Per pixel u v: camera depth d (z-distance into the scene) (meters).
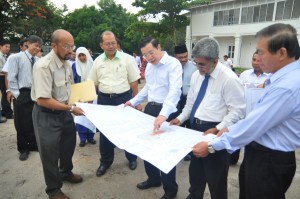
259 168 1.46
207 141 1.59
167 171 1.38
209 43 1.75
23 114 3.58
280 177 1.41
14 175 3.17
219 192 2.02
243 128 1.38
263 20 18.53
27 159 3.64
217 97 1.91
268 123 1.30
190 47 24.89
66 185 2.92
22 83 3.53
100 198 2.68
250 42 20.36
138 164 3.52
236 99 1.82
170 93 2.31
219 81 1.88
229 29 20.94
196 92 2.11
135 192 2.79
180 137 1.83
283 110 1.26
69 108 2.34
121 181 3.04
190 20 24.50
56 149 2.46
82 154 3.84
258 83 3.31
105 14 32.12
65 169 2.88
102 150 3.18
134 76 3.22
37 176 3.15
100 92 3.18
